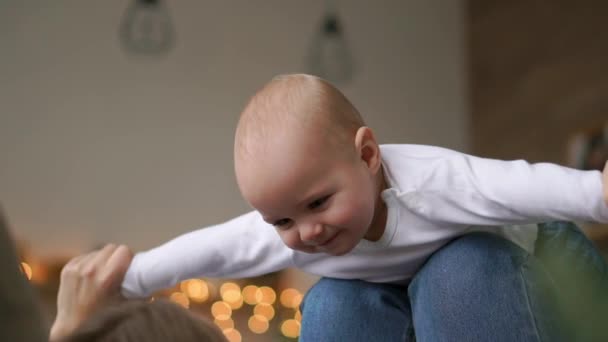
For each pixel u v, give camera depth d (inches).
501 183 38.5
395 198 40.2
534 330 35.6
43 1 183.0
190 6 195.6
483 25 214.8
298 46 203.2
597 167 175.0
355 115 40.5
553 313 35.3
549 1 194.1
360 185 38.4
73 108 180.9
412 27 215.5
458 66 219.0
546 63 193.9
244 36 198.7
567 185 37.0
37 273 166.6
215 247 44.7
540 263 37.8
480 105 213.8
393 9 214.5
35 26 181.5
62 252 173.2
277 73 199.8
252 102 40.4
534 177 37.9
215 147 190.2
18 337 24.4
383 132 207.6
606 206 36.5
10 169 173.9
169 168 185.6
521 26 202.7
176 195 184.9
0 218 25.5
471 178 39.5
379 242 40.9
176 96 189.6
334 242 38.4
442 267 38.3
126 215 180.1
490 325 36.3
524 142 198.8
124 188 181.2
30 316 25.0
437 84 215.2
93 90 183.2
